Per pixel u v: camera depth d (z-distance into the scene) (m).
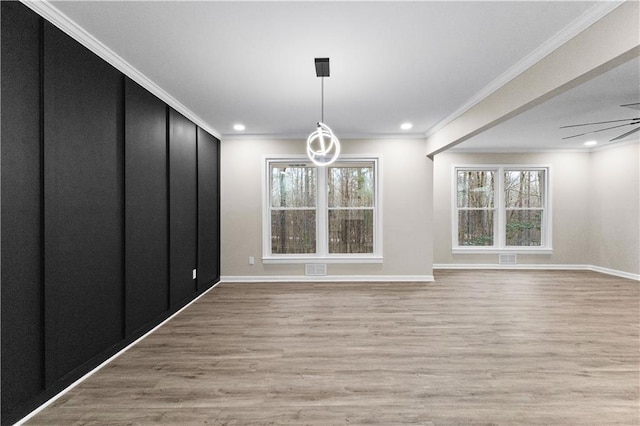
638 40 2.02
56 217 2.30
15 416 2.00
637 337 3.38
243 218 5.99
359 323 3.81
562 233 7.25
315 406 2.21
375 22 2.41
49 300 2.23
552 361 2.85
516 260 7.25
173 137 4.12
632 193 6.39
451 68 3.20
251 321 3.90
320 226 6.05
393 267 6.00
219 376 2.61
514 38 2.64
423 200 5.98
